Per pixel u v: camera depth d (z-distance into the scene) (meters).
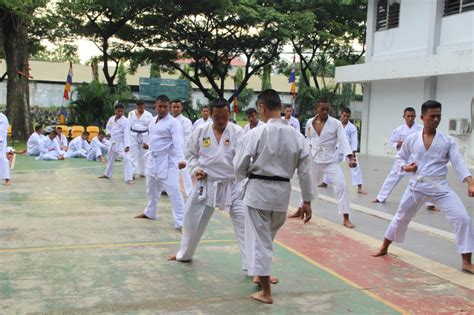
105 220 6.79
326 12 24.00
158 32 23.61
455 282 4.57
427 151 4.99
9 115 20.31
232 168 4.65
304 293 4.22
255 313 3.77
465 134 14.89
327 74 35.31
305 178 4.08
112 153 11.03
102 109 22.67
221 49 24.70
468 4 14.83
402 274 4.77
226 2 21.08
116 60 26.02
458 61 14.20
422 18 16.48
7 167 9.67
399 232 5.26
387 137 18.55
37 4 19.12
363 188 10.65
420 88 16.72
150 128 6.52
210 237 6.02
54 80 40.47
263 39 23.45
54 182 10.31
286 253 5.39
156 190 6.84
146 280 4.42
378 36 18.83
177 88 26.86
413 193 5.07
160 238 5.91
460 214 4.86
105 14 22.94
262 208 3.97
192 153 4.78
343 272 4.79
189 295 4.09
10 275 4.45
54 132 15.35
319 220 7.11
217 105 4.57
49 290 4.11
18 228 6.20
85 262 4.89
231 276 4.58
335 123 6.97
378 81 18.77
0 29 19.64
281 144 3.98
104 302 3.88
